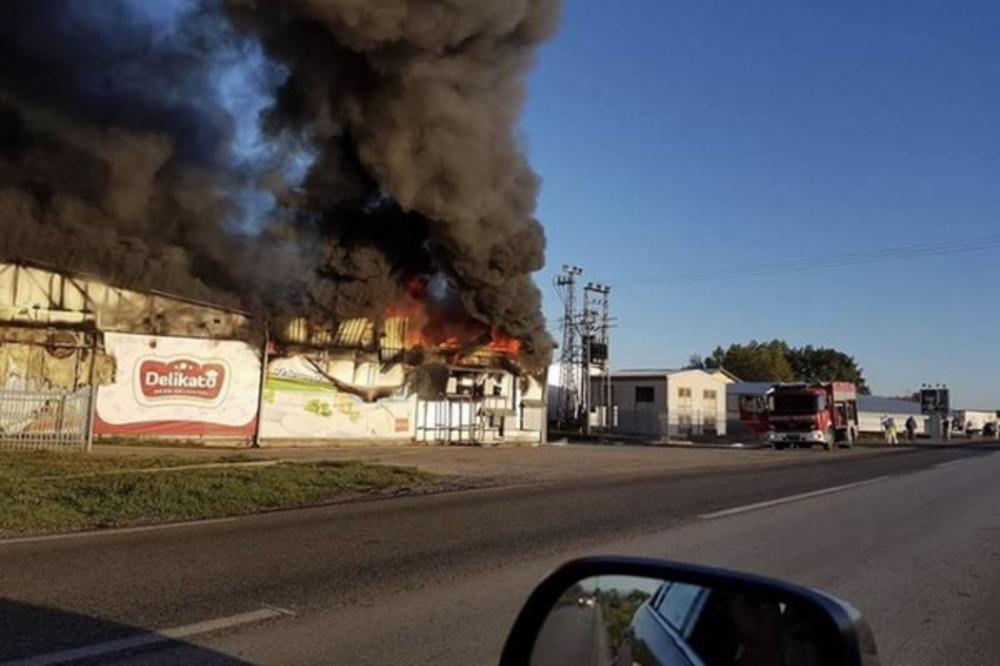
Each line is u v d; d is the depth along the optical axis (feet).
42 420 57.41
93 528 30.12
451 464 63.98
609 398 171.63
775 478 61.62
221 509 35.76
